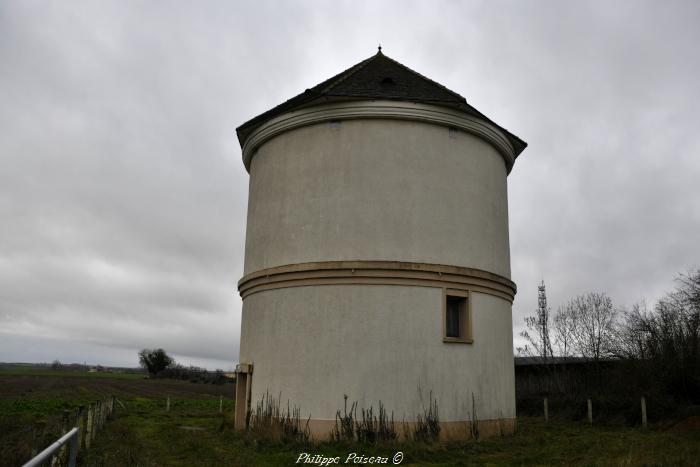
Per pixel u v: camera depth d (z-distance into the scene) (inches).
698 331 1008.2
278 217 684.7
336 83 711.1
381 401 588.7
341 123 668.1
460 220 664.4
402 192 645.3
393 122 662.5
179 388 2527.1
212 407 1365.7
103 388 2352.4
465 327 645.3
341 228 639.8
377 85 692.7
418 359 605.0
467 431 611.2
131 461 492.7
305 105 671.8
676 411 871.7
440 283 633.0
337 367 600.7
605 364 1203.2
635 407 893.2
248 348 692.7
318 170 665.6
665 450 573.3
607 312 1578.5
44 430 571.8
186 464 486.6
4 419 707.4
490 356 655.8
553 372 1310.3
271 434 599.2
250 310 703.1
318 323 618.8
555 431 780.6
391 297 614.5
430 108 664.4
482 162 706.8
